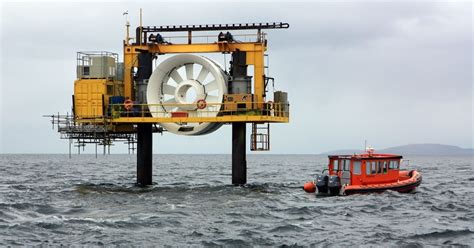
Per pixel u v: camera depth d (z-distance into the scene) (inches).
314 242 1194.6
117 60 2081.7
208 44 2007.9
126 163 6422.2
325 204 1695.4
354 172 1852.9
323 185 1871.3
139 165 2114.9
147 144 2102.6
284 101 2030.0
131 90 2065.7
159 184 2375.7
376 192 1865.2
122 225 1331.2
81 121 2005.4
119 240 1190.3
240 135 2033.7
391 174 1924.2
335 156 1897.1
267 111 1939.0
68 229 1288.1
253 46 1972.2
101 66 2026.3
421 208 1658.5
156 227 1317.7
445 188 2406.5
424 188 2305.6
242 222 1387.8
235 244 1170.6
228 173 3666.3
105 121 1984.5
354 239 1227.2
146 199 1752.0
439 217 1519.4
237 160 2047.2
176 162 7170.3
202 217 1446.9
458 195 2080.5
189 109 1969.7
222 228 1316.4
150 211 1528.1
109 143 2055.9
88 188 2085.4
